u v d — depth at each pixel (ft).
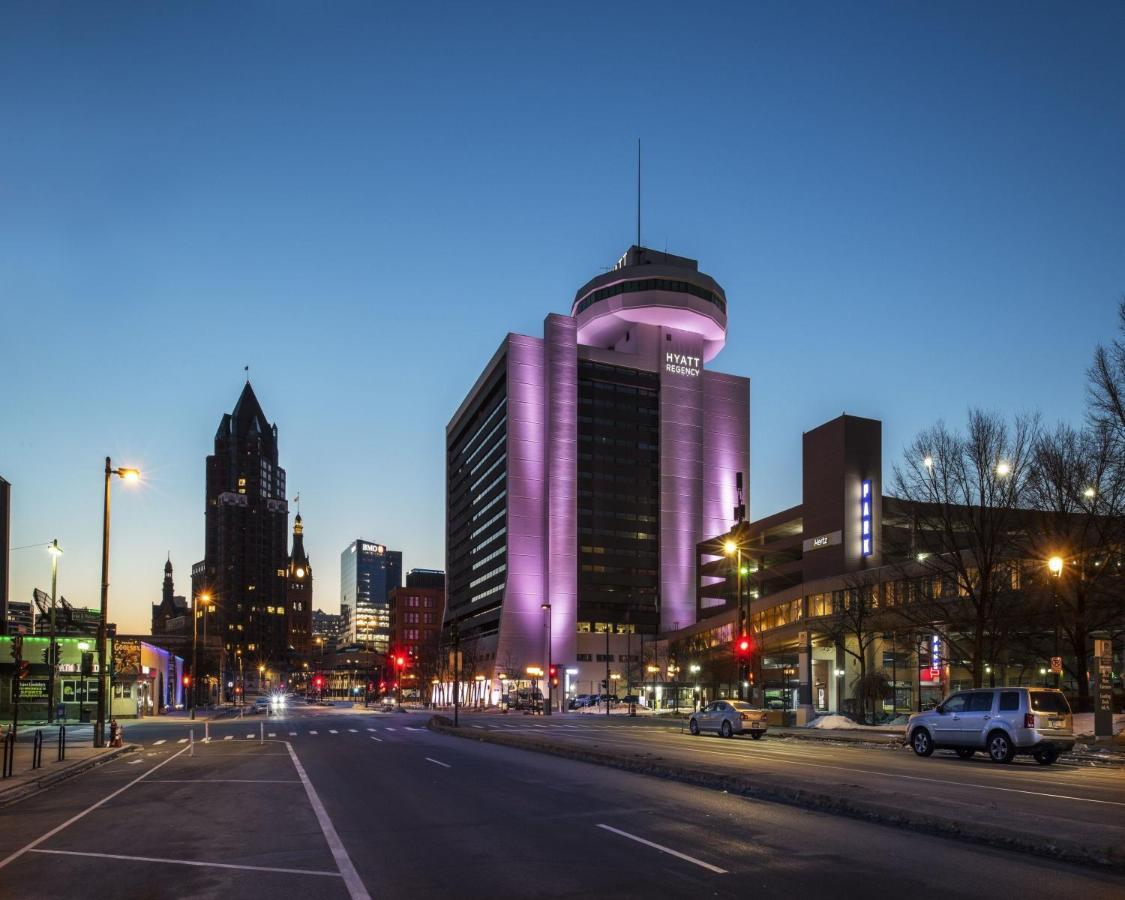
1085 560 137.69
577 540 515.50
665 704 363.35
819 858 35.50
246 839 42.32
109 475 120.06
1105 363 124.57
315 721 211.00
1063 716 80.38
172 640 480.64
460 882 32.30
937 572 160.56
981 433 141.90
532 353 521.65
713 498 550.36
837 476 293.64
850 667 253.85
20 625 235.61
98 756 95.50
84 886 33.09
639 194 592.60
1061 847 35.09
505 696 418.92
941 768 74.08
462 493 617.62
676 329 558.56
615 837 40.73
